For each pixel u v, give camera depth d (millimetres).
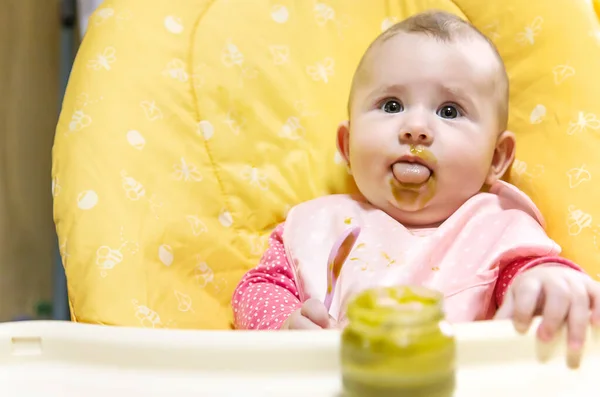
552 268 633
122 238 834
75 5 1454
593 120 901
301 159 1040
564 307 564
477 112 887
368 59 940
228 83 1021
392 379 419
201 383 493
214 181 976
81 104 914
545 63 966
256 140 1024
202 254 920
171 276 872
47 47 1582
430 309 430
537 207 918
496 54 927
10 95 1473
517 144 968
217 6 1052
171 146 945
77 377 512
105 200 853
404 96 893
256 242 984
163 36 999
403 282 792
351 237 735
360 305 442
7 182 1468
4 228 1458
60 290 1482
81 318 787
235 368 498
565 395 489
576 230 858
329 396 475
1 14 1436
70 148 884
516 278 659
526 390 494
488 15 1038
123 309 786
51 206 1606
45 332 537
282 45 1072
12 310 1487
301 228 931
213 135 990
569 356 541
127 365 512
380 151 880
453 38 902
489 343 523
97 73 937
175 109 971
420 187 873
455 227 863
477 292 789
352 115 946
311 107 1064
